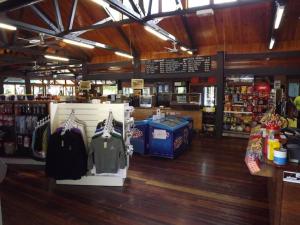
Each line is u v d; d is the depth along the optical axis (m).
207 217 2.84
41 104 4.57
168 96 8.91
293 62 7.44
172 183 3.91
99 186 3.77
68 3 7.57
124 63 10.23
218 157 5.54
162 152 5.45
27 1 3.83
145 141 5.67
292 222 2.02
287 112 4.20
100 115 3.82
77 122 3.70
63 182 3.85
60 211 2.98
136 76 9.75
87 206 3.11
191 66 8.49
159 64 9.15
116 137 3.53
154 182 3.95
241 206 3.12
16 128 4.82
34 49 8.98
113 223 2.71
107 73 10.54
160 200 3.29
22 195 3.43
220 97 7.90
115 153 3.55
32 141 4.41
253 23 7.16
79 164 3.52
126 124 3.99
